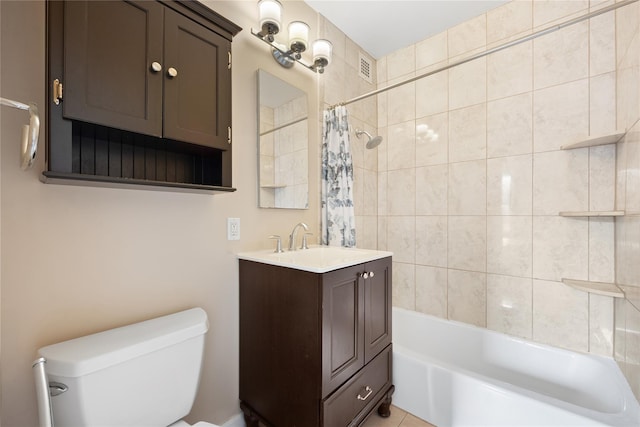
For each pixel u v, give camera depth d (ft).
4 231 2.64
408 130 7.53
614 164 4.96
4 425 2.64
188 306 3.98
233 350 4.54
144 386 2.89
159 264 3.69
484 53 4.86
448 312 6.88
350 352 4.05
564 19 5.42
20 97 2.71
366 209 7.60
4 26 2.64
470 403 4.53
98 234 3.19
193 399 3.34
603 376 4.78
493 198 6.26
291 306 3.84
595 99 5.12
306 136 5.91
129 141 3.36
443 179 6.95
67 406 2.50
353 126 7.18
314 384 3.58
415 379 5.10
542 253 5.70
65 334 2.95
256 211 4.93
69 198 2.99
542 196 5.68
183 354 3.23
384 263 4.87
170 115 3.21
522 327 5.92
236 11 4.62
